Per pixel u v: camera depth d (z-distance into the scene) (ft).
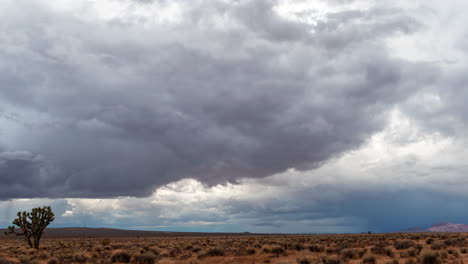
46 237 505.25
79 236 553.23
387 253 91.71
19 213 140.26
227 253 104.58
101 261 89.20
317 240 173.06
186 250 124.57
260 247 126.11
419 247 101.30
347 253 90.12
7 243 230.07
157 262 81.30
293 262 73.31
